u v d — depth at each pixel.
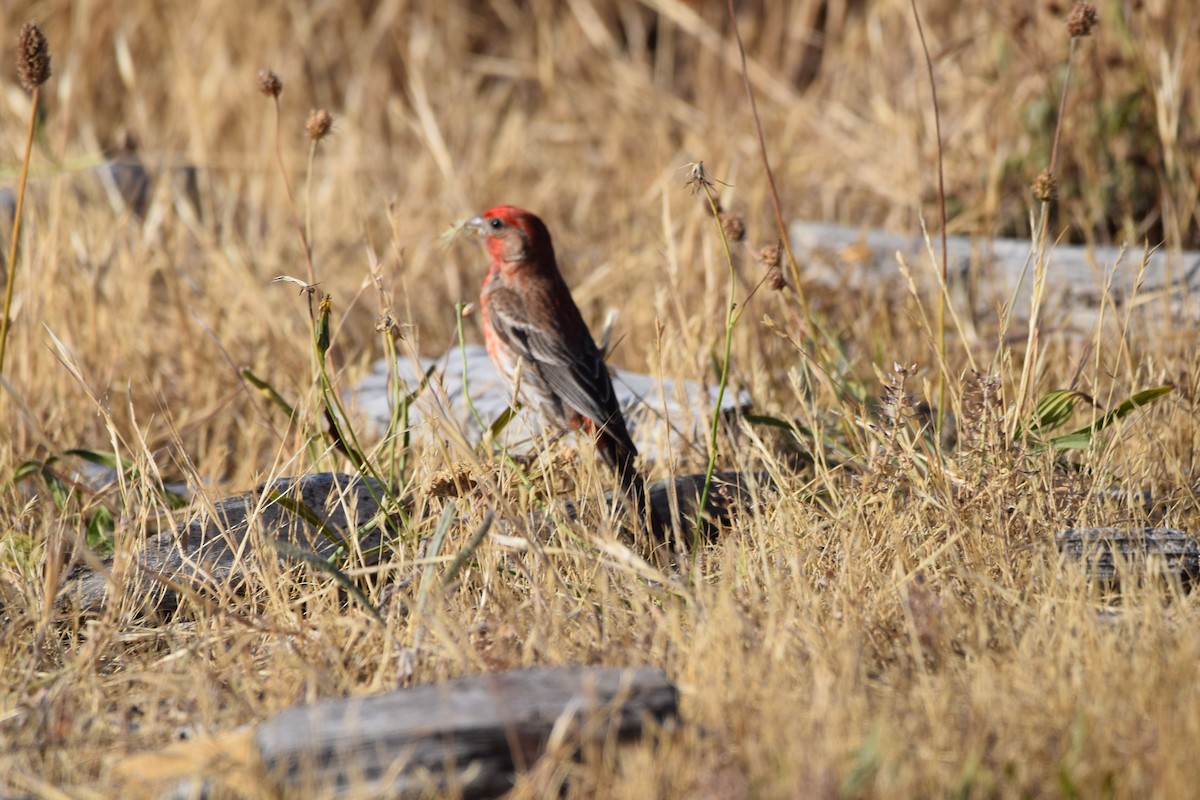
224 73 20.95
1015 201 15.02
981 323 13.17
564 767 5.57
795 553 7.90
